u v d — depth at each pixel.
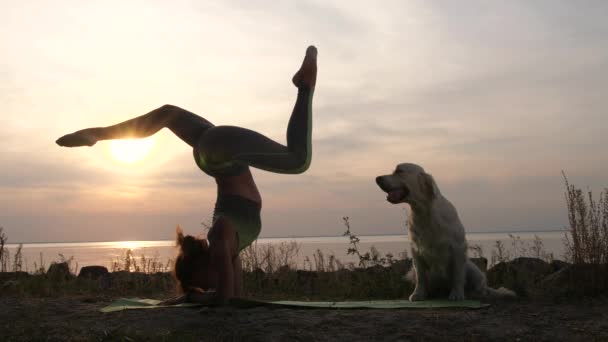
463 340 4.15
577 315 4.88
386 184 6.35
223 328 4.60
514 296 6.22
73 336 4.48
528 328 4.46
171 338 4.30
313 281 8.78
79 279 8.97
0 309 5.74
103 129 5.75
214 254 5.52
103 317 5.20
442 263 6.29
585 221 6.38
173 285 8.30
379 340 4.21
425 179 6.29
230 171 5.62
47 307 5.88
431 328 4.50
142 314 5.23
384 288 7.84
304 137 5.09
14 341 4.36
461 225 6.36
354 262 9.38
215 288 5.92
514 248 9.42
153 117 5.86
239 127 5.50
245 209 5.73
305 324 4.66
